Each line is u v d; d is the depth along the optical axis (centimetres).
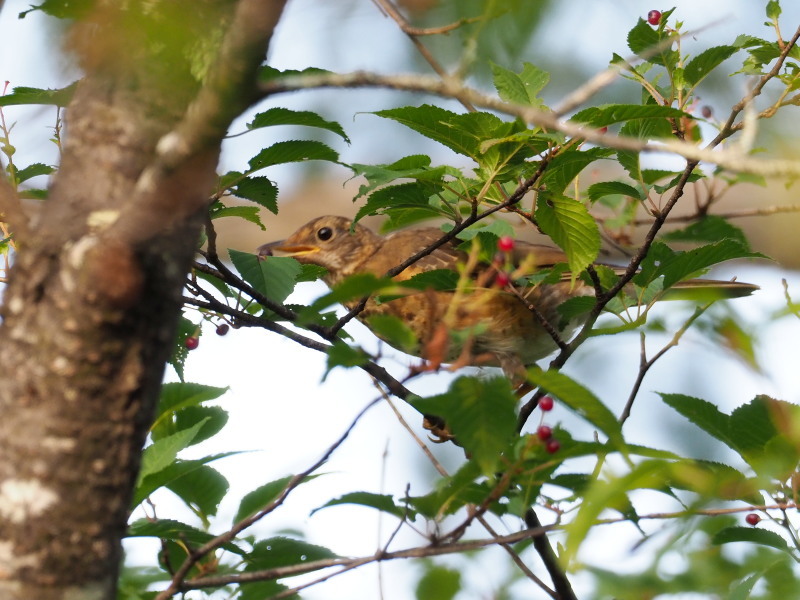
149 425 418
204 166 379
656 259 766
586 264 708
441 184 721
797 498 525
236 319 786
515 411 471
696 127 915
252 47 346
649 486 494
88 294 395
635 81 827
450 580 583
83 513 401
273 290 832
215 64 361
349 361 469
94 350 398
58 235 404
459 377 471
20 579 395
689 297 735
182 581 546
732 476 522
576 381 452
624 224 1159
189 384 648
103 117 414
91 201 406
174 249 404
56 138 612
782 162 370
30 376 398
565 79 377
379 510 559
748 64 795
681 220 1090
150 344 407
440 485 529
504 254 682
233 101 360
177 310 415
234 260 838
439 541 523
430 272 693
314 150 700
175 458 627
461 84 361
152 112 415
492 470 473
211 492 679
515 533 514
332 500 553
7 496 397
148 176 381
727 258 748
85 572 402
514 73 659
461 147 680
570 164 677
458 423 477
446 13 314
